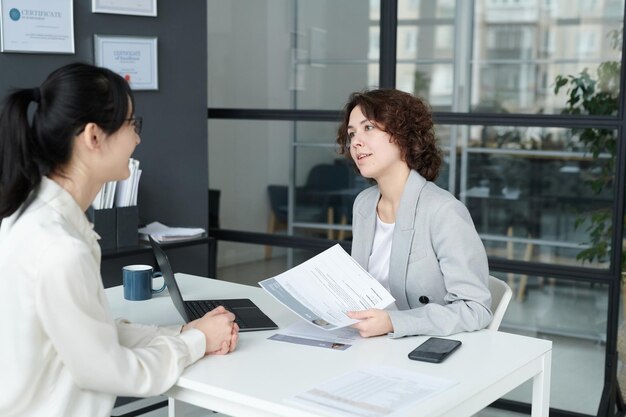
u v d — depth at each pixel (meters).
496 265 3.70
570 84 3.49
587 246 3.53
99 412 1.76
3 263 1.68
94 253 1.80
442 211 2.33
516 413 3.71
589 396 3.60
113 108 1.73
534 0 3.52
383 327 2.11
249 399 1.71
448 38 3.70
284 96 4.09
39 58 3.48
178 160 4.06
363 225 2.55
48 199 1.72
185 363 1.87
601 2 3.40
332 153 4.01
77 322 1.66
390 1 3.78
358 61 3.90
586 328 3.58
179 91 4.03
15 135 1.69
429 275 2.35
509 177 3.64
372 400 1.68
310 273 2.27
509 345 2.07
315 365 1.90
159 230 3.81
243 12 4.14
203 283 2.76
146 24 3.87
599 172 3.47
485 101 3.65
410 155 2.41
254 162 4.21
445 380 1.80
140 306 2.48
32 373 1.68
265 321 2.24
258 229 4.25
